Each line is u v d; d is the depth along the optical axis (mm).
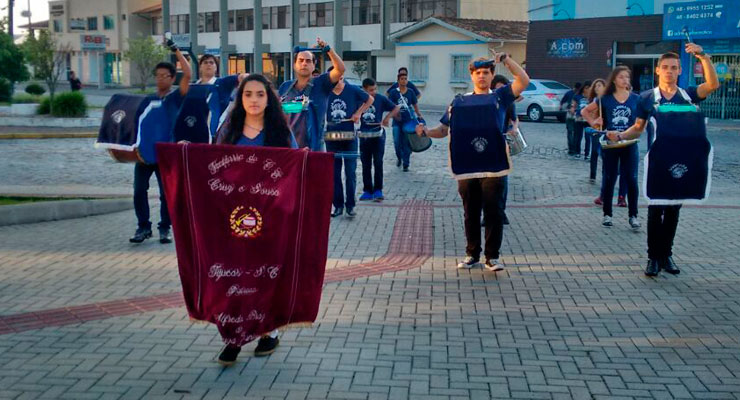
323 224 5188
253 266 5141
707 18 28547
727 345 5828
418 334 6031
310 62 8859
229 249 5125
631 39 31703
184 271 5230
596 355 5617
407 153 15484
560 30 33844
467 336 5992
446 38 40625
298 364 5422
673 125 7230
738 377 5234
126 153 8562
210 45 63125
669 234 7648
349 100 10320
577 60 33469
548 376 5242
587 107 9906
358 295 7016
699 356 5609
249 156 5066
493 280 7547
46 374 5227
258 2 57031
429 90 41781
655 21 30891
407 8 49500
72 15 76375
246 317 5172
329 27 54094
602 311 6609
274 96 5629
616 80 9617
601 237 9461
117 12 70688
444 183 14008
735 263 8172
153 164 8688
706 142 7254
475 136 7484
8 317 6355
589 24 32875
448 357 5566
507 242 9195
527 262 8234
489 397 4910
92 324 6207
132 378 5172
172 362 5449
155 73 8773
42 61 26875
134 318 6359
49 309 6574
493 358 5555
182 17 65562
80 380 5133
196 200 5082
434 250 8805
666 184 7301
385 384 5098
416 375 5246
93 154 18203
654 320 6383
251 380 5152
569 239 9344
